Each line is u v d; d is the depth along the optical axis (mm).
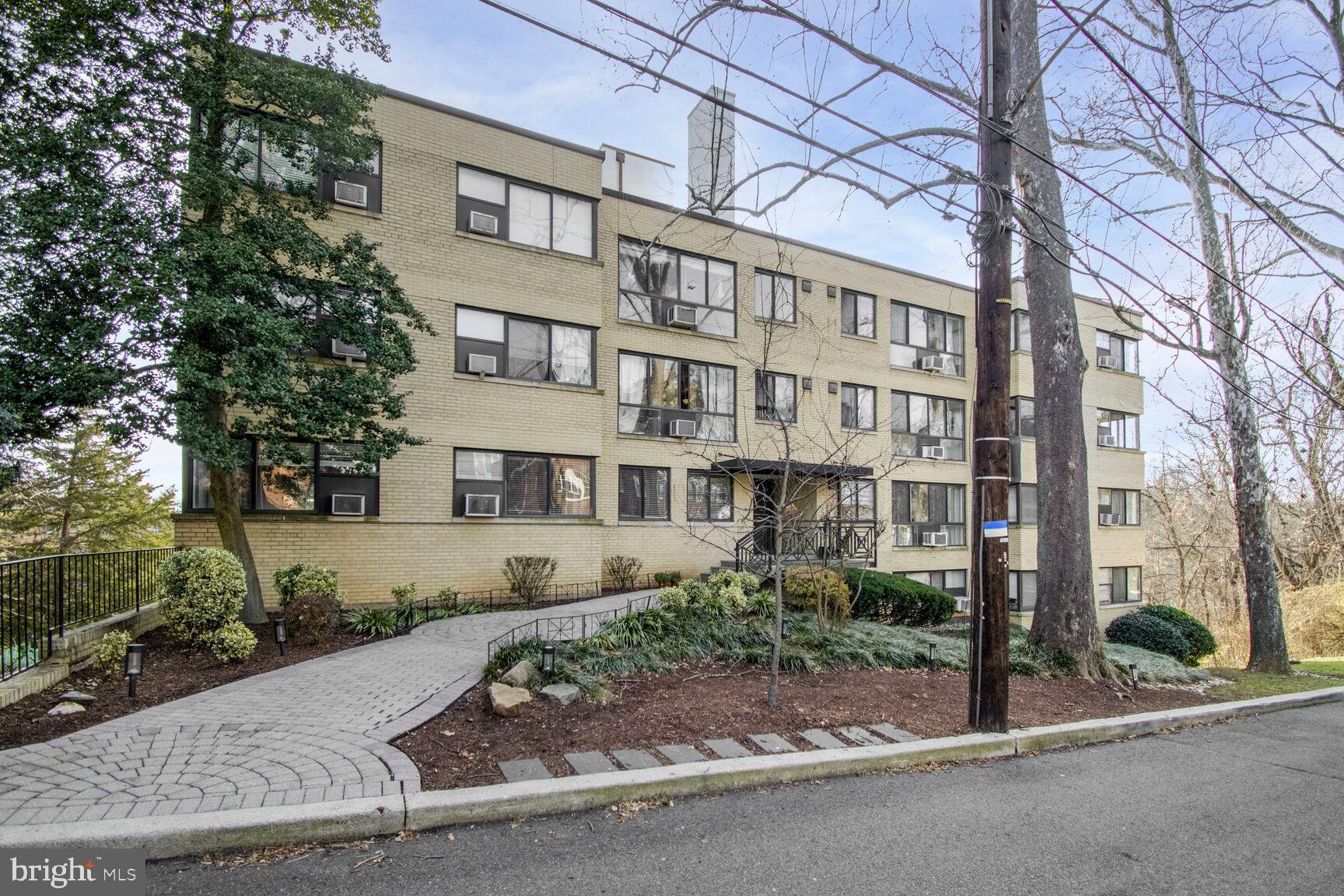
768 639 8984
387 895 3309
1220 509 28562
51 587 7035
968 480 21250
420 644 8711
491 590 13055
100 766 4535
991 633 6391
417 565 12477
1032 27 10586
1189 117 10922
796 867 3748
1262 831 4566
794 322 16828
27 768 4465
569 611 11648
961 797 4945
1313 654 20906
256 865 3576
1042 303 10820
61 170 7598
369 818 3943
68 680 6602
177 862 3572
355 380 9883
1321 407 18250
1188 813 4844
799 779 5129
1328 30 10031
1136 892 3629
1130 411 23484
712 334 16844
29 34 7578
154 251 7648
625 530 15523
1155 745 6777
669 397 16375
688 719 6004
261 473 11516
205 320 7801
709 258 17156
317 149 11602
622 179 17281
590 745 5301
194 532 10852
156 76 8125
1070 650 9859
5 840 3439
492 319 13578
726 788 4859
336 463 12008
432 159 13094
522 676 6582
